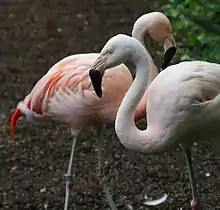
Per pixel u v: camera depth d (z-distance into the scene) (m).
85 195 9.40
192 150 10.63
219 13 10.62
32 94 8.30
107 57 6.95
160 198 9.15
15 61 14.85
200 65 7.16
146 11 17.55
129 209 8.95
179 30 13.27
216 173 9.91
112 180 9.82
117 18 17.36
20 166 10.32
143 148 7.10
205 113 6.97
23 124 11.80
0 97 12.94
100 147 8.52
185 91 6.90
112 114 8.01
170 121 6.96
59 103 8.03
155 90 7.12
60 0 19.05
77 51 15.38
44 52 15.36
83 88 7.84
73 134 8.27
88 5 18.44
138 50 6.91
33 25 17.16
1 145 11.00
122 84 7.96
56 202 9.24
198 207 7.70
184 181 9.70
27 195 9.46
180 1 11.94
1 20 17.53
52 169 10.23
